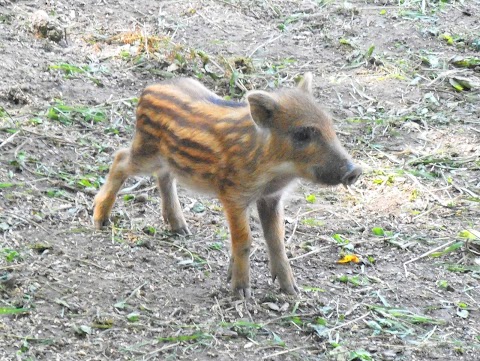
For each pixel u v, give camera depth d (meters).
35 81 14.09
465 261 11.00
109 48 15.78
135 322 9.28
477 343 9.41
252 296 9.92
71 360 8.62
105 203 10.95
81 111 13.47
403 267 10.80
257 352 8.97
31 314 9.23
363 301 10.05
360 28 17.55
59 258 10.24
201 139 9.72
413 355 9.15
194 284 10.09
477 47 17.00
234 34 16.94
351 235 11.48
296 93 9.51
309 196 12.34
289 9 18.33
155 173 10.83
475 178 12.95
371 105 14.89
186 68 15.32
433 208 12.18
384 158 13.39
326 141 9.34
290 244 11.16
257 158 9.36
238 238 9.70
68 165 12.23
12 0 16.66
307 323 9.52
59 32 15.60
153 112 10.32
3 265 9.92
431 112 14.79
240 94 14.82
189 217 11.65
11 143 12.34
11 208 11.09
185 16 17.39
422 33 17.44
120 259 10.41
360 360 9.02
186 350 8.91
